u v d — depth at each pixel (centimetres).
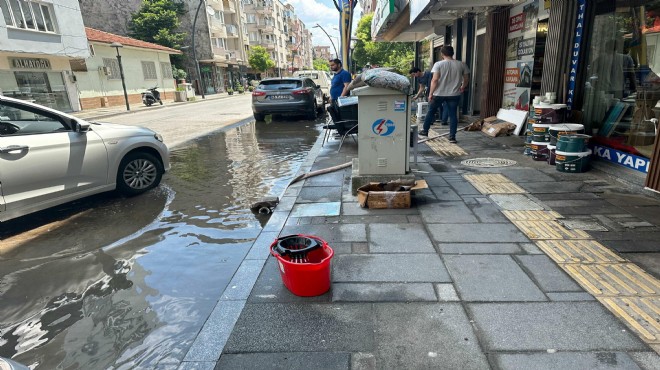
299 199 473
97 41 2388
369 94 444
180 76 3859
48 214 492
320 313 252
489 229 365
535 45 777
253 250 346
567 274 285
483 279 282
